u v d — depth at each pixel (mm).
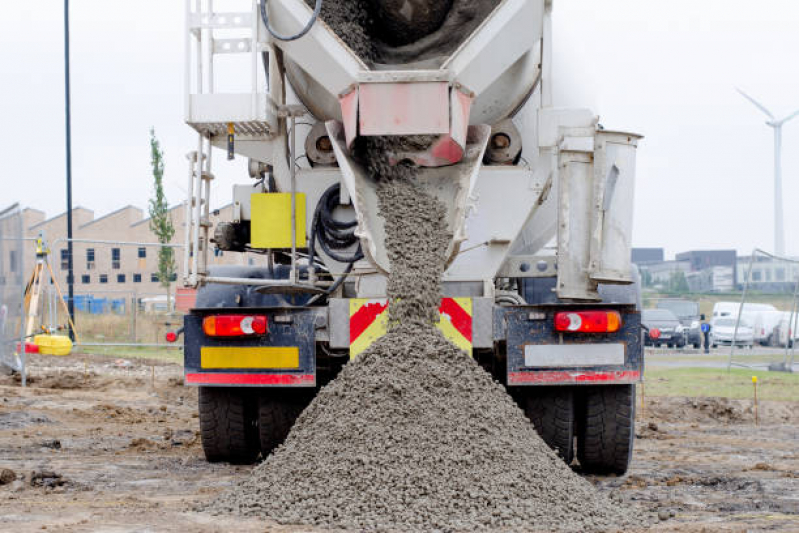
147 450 7805
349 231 6961
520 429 5574
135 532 4348
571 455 6520
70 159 22609
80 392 13305
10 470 5930
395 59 6938
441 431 5270
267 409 6770
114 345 20562
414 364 5672
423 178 6539
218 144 7254
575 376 6191
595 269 6281
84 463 6938
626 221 6367
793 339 18328
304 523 4613
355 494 4875
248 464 7121
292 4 6609
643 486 6285
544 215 7203
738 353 26219
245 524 4578
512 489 4977
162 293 31406
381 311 6270
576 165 6363
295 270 6980
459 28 6953
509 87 6938
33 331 18047
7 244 13648
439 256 6246
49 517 4730
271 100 6891
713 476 6703
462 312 6211
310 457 5270
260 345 6438
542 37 6766
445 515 4680
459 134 6336
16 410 10398
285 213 7062
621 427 6504
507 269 7133
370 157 6516
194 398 13500
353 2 6859
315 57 6594
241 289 7789
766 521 4914
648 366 19891
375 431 5250
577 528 4586
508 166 6945
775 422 11656
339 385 5707
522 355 6199
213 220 7879
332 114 7059
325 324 6340
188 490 5797
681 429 10656
